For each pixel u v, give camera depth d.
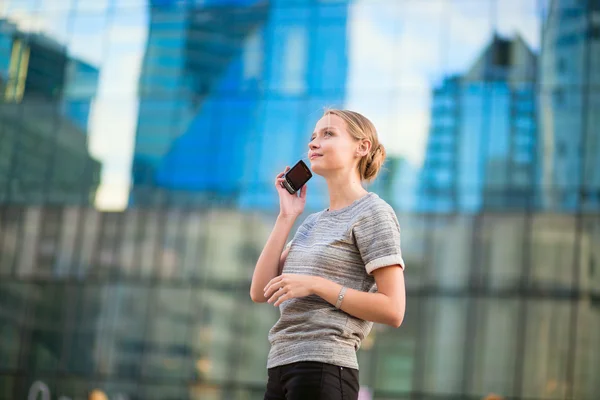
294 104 36.16
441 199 34.19
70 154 38.06
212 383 35.09
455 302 33.47
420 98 35.09
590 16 34.16
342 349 4.79
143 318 36.22
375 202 5.09
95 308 36.75
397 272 4.91
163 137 37.31
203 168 36.72
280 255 5.46
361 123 5.34
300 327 4.85
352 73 35.84
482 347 33.03
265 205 36.00
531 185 33.69
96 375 36.16
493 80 34.62
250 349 35.09
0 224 38.06
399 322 4.82
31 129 38.53
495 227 33.69
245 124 36.53
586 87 33.78
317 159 5.28
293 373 4.77
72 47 38.81
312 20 36.53
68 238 37.47
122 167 37.50
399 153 34.78
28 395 36.41
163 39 37.97
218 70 37.19
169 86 37.62
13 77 39.09
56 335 36.78
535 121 34.03
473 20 35.25
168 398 35.41
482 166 34.16
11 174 38.41
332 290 4.78
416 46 35.53
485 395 32.62
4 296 37.47
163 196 36.97
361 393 33.16
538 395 32.44
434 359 33.16
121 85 38.03
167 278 36.31
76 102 38.44
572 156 33.56
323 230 5.14
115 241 37.03
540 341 32.75
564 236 33.22
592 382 32.25
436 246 33.97
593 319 32.56
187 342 35.66
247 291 35.53
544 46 34.44
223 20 37.38
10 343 37.00
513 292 33.19
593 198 33.19
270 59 36.62
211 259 36.06
